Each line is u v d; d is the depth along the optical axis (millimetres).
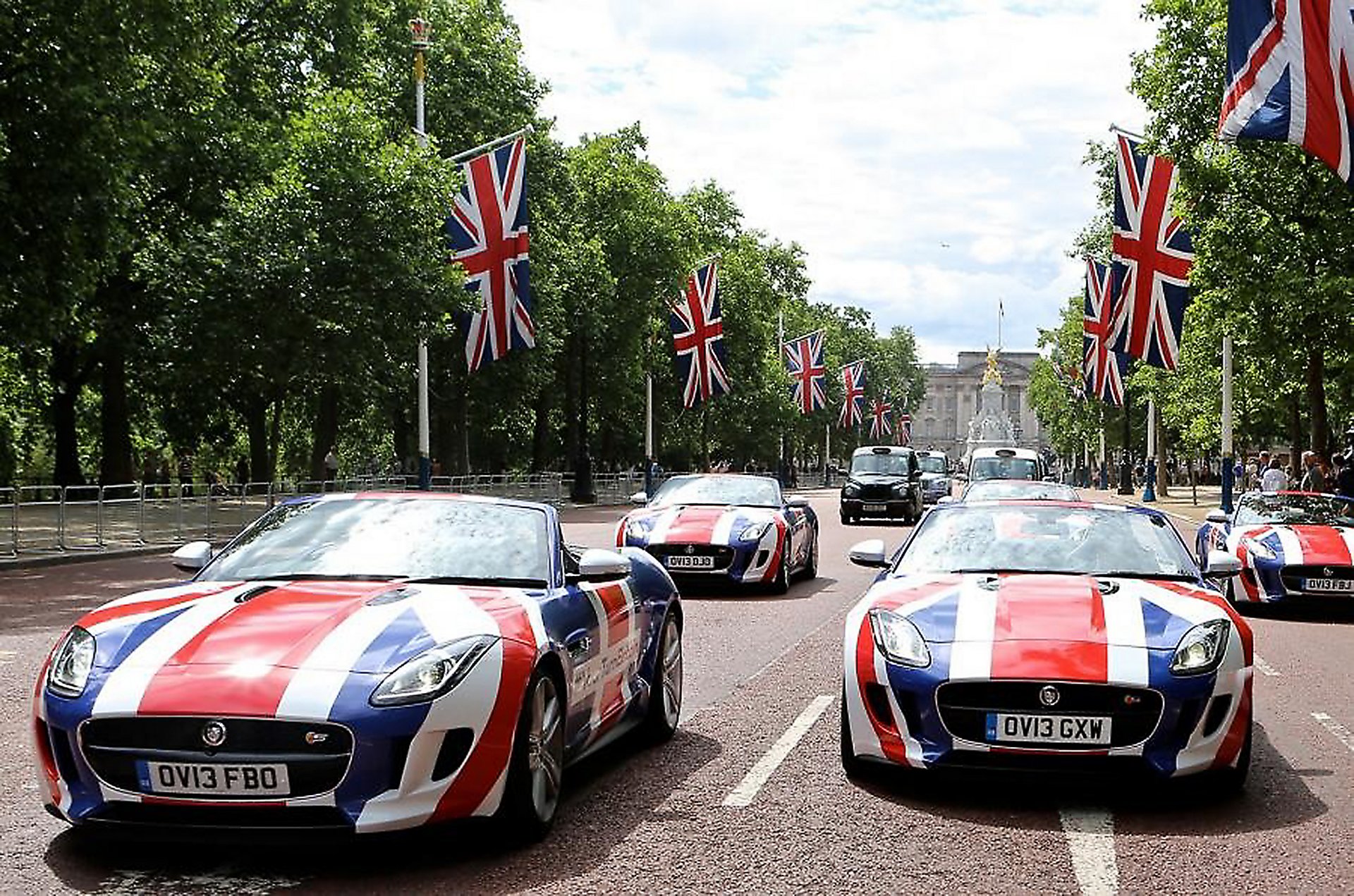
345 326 31047
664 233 59625
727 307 76312
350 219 30906
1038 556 8234
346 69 39281
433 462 45312
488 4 48344
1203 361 42875
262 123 34438
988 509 8883
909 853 5832
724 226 78875
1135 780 6551
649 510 18328
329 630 5621
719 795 6844
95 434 59906
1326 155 18422
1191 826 6371
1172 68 28266
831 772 7410
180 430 55844
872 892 5270
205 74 29047
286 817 5188
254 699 5184
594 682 6816
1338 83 18391
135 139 22750
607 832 6094
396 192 31062
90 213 21859
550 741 6066
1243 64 18906
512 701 5566
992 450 35250
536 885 5277
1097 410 84500
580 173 59312
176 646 5543
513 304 32219
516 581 6617
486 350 32250
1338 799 6934
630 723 7719
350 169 30938
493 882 5297
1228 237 27250
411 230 31281
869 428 145625
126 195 22453
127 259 33750
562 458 73312
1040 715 6539
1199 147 28484
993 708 6609
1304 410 39094
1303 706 9922
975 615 7125
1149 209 29297
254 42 37438
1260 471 54906
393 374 35000
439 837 5961
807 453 136750
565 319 52938
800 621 14695
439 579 6555
